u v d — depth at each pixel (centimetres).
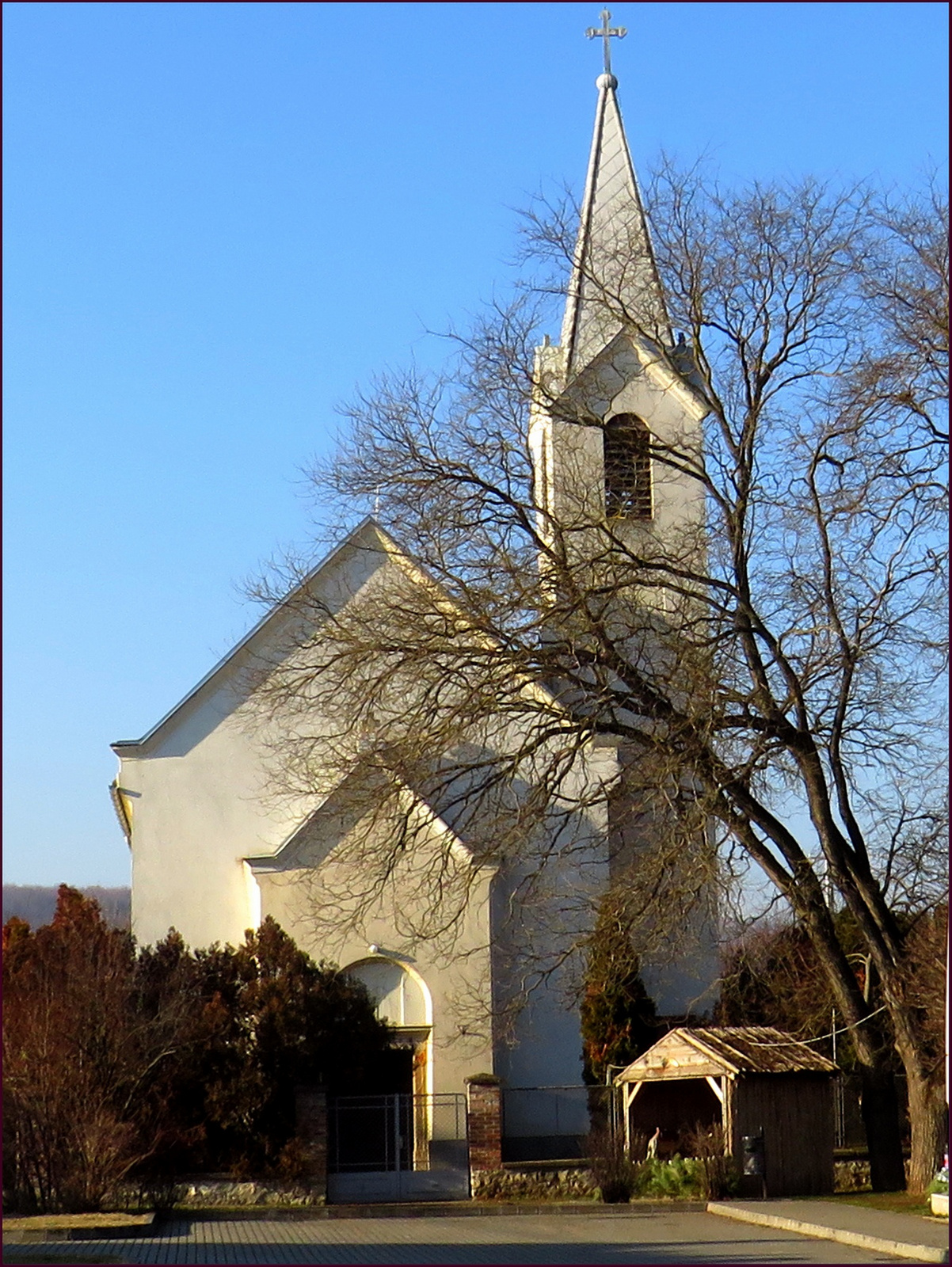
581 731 2689
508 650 2647
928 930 2820
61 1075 2778
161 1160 2948
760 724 2647
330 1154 3117
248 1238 2392
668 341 2856
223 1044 3011
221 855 3703
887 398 2547
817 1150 3056
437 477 2727
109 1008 2862
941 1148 2722
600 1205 2964
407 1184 3098
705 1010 3722
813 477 2653
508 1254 2103
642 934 2791
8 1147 2731
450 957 3338
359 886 3434
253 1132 3016
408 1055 3416
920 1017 2828
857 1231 2228
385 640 2738
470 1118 3155
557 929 3388
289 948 3153
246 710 3669
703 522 2828
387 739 2747
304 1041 3061
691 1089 3453
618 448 2894
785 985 3359
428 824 2927
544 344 2964
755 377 2742
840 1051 3653
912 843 2830
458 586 2670
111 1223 2530
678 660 2630
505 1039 3244
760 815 2745
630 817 2758
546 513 2697
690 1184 2989
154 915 3662
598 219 3684
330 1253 2139
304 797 3706
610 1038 3497
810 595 2650
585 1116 3538
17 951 3428
